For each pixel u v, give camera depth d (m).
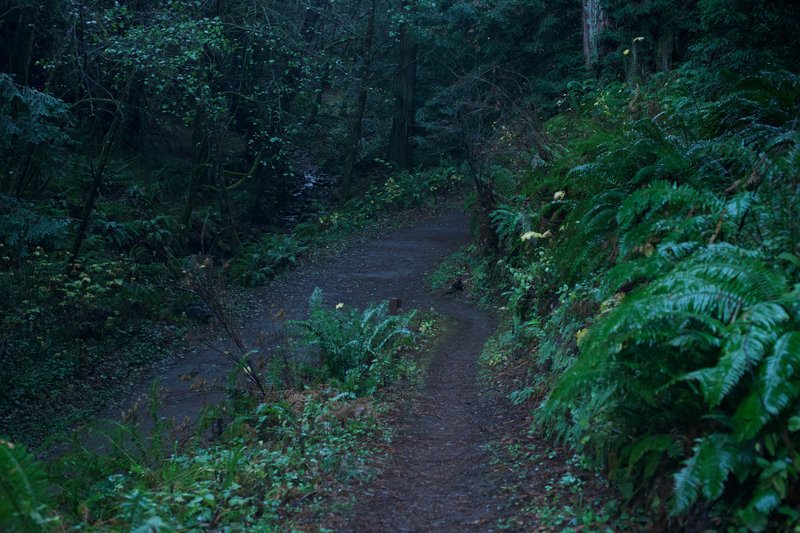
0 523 3.12
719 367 3.20
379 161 26.67
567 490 4.39
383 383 8.09
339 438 5.97
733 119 6.04
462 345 9.87
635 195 4.89
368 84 24.33
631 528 3.70
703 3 10.38
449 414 6.87
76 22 15.18
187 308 14.06
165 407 9.73
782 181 4.39
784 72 5.76
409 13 22.73
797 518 2.91
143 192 19.05
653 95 9.65
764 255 3.98
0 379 10.45
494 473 5.07
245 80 21.17
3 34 18.66
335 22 21.67
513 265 11.60
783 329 3.37
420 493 4.89
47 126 11.60
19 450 3.74
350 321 9.08
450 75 26.02
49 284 13.09
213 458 5.68
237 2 19.66
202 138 19.73
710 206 4.74
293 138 28.55
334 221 21.31
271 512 4.51
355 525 4.31
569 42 20.66
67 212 15.75
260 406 6.70
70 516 4.14
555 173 9.02
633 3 14.84
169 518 4.14
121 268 14.12
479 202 14.31
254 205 23.30
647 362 3.92
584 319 6.09
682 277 3.79
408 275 16.11
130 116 21.84
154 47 14.98
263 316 14.23
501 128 14.74
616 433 4.27
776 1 9.78
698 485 3.36
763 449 3.24
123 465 5.57
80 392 10.90
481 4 21.11
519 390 6.86
